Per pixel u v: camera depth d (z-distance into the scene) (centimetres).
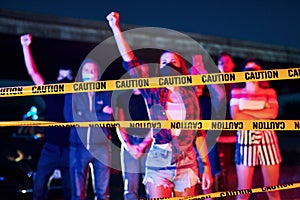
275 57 926
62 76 412
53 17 703
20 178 438
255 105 383
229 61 472
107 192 369
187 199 289
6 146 503
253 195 459
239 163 375
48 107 382
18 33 669
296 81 1170
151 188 278
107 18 325
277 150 372
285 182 570
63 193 430
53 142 378
